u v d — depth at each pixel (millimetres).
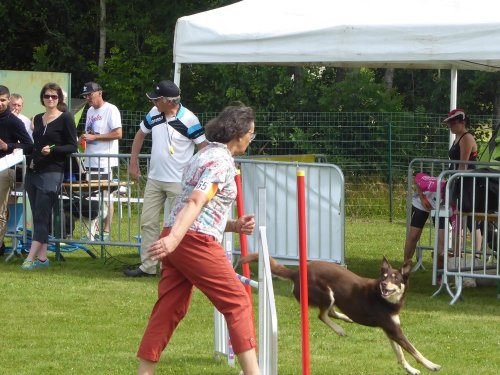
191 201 5590
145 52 27906
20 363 7133
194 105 25969
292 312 9164
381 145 19453
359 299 7379
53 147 11297
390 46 9977
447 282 10203
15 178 11961
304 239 5883
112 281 10766
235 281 5855
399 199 18906
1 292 9992
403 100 25609
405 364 7059
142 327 8445
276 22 10586
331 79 25750
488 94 26250
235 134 5828
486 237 9977
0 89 11344
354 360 7359
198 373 6906
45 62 27656
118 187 12094
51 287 10320
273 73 24922
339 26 10172
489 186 10000
